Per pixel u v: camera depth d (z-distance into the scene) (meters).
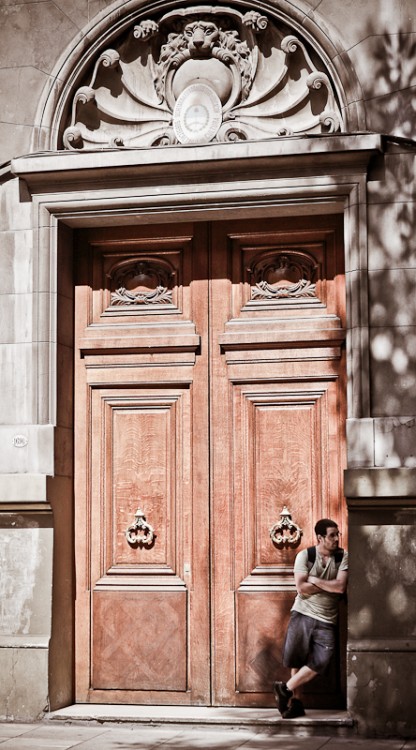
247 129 8.43
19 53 8.73
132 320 8.73
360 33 8.23
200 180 8.31
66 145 8.65
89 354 8.76
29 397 8.46
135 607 8.52
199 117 8.47
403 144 8.06
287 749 7.22
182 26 8.61
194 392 8.59
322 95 8.38
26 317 8.52
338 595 7.98
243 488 8.45
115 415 8.71
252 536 8.41
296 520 8.36
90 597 8.59
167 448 8.61
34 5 8.73
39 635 8.25
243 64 8.52
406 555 7.75
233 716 7.99
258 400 8.48
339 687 8.12
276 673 8.27
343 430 8.32
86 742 7.48
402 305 7.97
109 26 8.62
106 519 8.65
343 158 8.05
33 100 8.66
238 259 8.62
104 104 8.71
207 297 8.62
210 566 8.44
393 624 7.72
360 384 7.94
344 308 8.37
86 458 8.70
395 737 7.62
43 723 8.14
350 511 7.85
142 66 8.70
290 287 8.51
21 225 8.60
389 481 7.74
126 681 8.48
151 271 8.76
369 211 8.07
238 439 8.50
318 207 8.23
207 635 8.39
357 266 8.02
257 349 8.51
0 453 8.40
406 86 8.12
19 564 8.32
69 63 8.64
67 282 8.72
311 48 8.39
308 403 8.41
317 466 8.35
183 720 7.98
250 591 8.35
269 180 8.20
